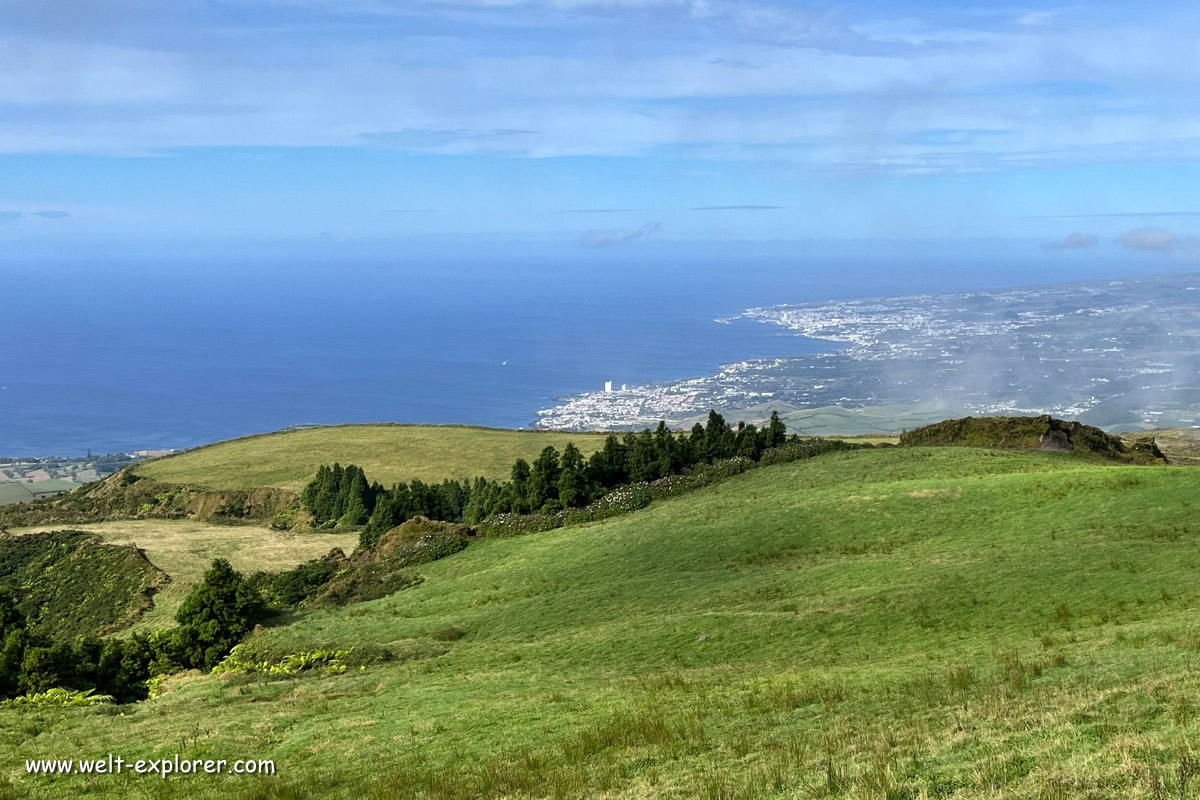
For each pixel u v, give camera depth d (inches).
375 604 1909.4
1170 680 626.8
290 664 1419.8
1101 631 905.5
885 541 1551.4
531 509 2491.4
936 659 906.7
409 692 1068.5
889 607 1148.5
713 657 1090.7
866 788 489.4
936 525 1582.2
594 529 2126.0
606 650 1195.3
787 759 595.5
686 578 1551.4
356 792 695.1
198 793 745.6
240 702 1163.3
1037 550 1307.8
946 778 492.4
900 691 762.8
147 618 2260.1
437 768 729.0
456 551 2261.3
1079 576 1137.4
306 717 994.1
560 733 786.8
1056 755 495.2
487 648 1349.7
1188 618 899.4
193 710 1127.0
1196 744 465.4
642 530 1969.7
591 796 599.8
